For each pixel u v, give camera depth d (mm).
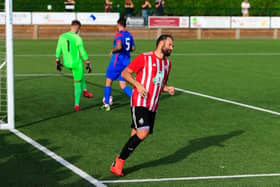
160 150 22922
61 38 30500
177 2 100438
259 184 18547
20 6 90250
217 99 35500
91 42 81812
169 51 19062
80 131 26203
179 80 44281
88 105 33031
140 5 97438
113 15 89938
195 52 68625
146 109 19125
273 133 26312
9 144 23531
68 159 21344
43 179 18750
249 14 100438
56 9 91938
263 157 22047
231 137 25375
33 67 52125
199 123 28281
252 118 29719
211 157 21938
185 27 93062
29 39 85625
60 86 40594
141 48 71375
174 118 29438
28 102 33844
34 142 23938
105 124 27812
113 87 40781
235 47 76688
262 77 46656
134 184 18391
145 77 19000
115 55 31156
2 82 40375
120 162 19203
